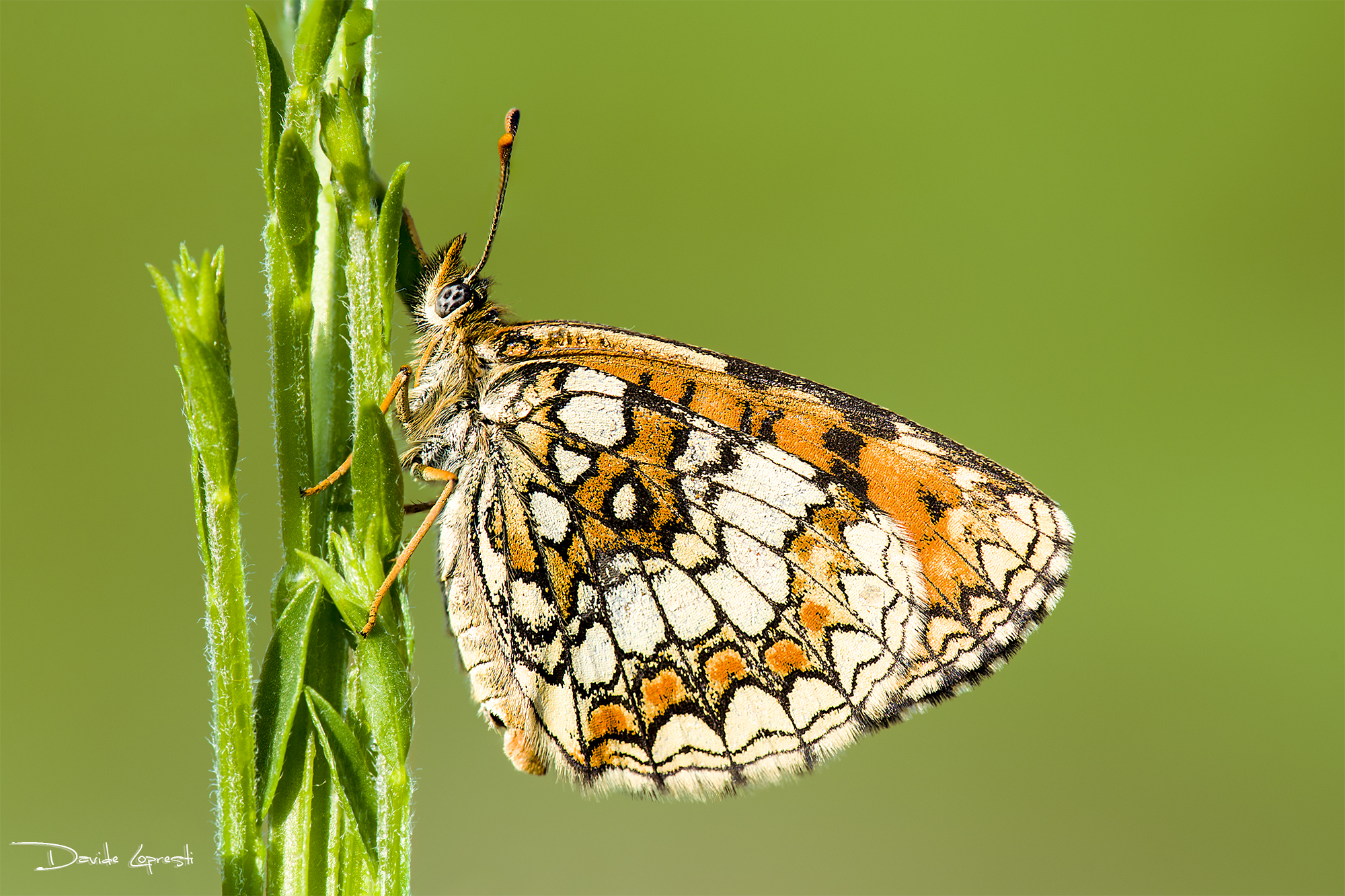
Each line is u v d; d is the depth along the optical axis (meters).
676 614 0.18
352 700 0.17
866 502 0.18
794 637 0.18
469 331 0.18
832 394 0.18
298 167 0.17
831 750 0.18
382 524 0.17
